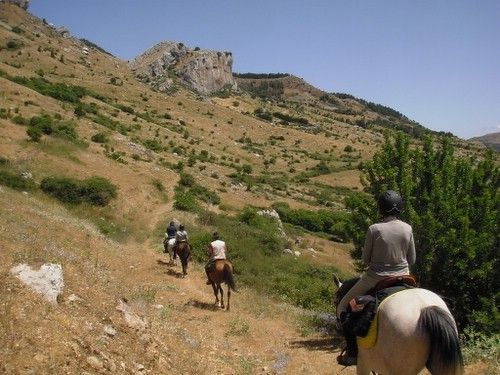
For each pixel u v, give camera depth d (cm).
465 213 1162
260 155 12800
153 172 5231
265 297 1858
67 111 6944
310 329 1348
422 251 1144
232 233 3222
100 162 4681
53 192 3422
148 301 1240
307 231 5831
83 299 848
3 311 666
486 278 1146
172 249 2173
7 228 1319
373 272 513
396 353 432
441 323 406
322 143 16725
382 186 1262
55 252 1132
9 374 550
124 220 3469
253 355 1049
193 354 904
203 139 12638
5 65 9875
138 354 766
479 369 768
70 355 641
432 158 1270
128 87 16762
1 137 4209
